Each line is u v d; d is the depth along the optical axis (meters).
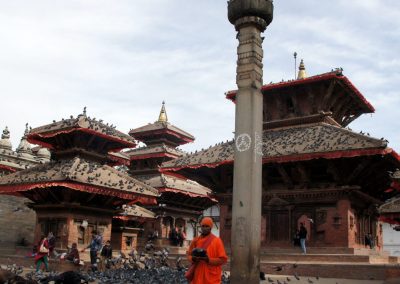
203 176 38.25
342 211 31.55
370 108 40.16
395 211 27.95
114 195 33.50
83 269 29.83
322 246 31.86
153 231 52.31
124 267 30.66
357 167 30.45
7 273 15.66
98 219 35.28
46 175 33.22
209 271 10.11
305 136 33.94
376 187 36.00
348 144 29.91
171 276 23.52
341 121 39.91
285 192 33.78
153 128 60.81
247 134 15.74
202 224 10.66
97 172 34.69
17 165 52.97
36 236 34.59
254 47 16.47
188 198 55.59
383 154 28.27
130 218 44.09
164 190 51.53
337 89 36.34
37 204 34.84
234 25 17.08
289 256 30.84
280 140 34.75
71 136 36.09
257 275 14.92
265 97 38.94
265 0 16.69
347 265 26.83
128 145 38.50
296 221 33.41
